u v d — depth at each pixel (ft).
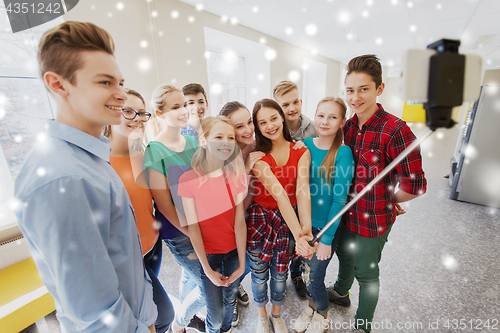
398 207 3.78
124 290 1.86
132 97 2.70
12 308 3.79
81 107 1.56
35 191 1.33
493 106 7.74
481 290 4.68
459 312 4.21
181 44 7.51
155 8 6.68
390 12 9.01
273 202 3.13
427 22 10.09
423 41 12.14
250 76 12.01
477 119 8.08
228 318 3.36
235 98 11.78
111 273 1.60
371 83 2.83
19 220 1.48
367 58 2.83
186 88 4.55
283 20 9.52
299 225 2.86
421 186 2.90
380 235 3.17
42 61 1.45
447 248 6.03
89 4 5.25
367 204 3.10
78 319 1.50
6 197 5.11
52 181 1.34
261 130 3.00
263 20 9.42
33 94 5.00
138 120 2.70
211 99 10.41
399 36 12.21
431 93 1.05
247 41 10.33
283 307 4.36
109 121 1.67
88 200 1.48
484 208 8.20
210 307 3.04
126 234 1.85
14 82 4.76
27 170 1.42
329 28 10.73
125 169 2.60
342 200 3.07
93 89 1.52
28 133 5.12
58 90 1.52
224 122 2.58
